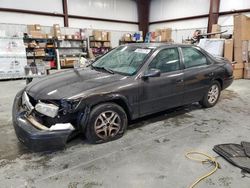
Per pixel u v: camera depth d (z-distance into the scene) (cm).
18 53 785
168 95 323
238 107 422
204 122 345
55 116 236
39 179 204
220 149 257
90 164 228
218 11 1103
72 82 272
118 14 1399
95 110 254
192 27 1257
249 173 215
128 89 274
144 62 299
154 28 1500
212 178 207
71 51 1197
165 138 288
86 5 1244
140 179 205
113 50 369
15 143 273
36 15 1074
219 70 400
